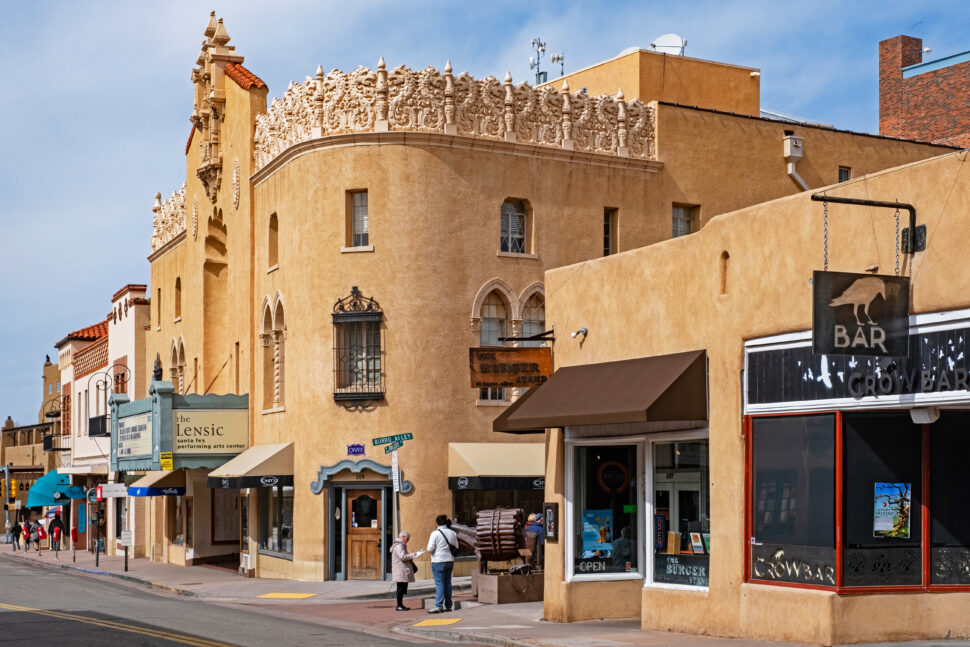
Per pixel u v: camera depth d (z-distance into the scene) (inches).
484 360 981.2
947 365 640.4
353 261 1348.4
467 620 950.4
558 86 1739.7
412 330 1333.7
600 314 924.0
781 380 746.8
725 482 782.5
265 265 1493.6
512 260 1374.3
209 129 1706.4
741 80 1667.1
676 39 1672.0
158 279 2074.3
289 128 1423.5
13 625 904.3
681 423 832.3
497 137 1373.0
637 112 1459.2
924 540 702.5
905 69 1927.9
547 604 930.1
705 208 1481.3
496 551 1083.9
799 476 728.3
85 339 2669.8
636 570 914.1
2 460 3565.5
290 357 1400.1
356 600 1196.5
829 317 637.9
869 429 703.7
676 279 843.4
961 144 1779.0
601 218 1424.7
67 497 2436.0
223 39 1686.8
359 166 1349.7
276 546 1464.1
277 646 773.3
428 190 1342.3
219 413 1529.3
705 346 811.4
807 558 716.7
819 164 1561.3
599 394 863.7
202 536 1765.5
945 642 684.7
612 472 912.3
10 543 3021.7
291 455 1391.5
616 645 746.2
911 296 661.3
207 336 1760.6
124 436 1718.8
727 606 774.5
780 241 752.3
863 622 690.2
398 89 1352.1
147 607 1091.3
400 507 1318.9
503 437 1357.0
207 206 1739.7
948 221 645.3
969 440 712.4
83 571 1777.8
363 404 1338.6
